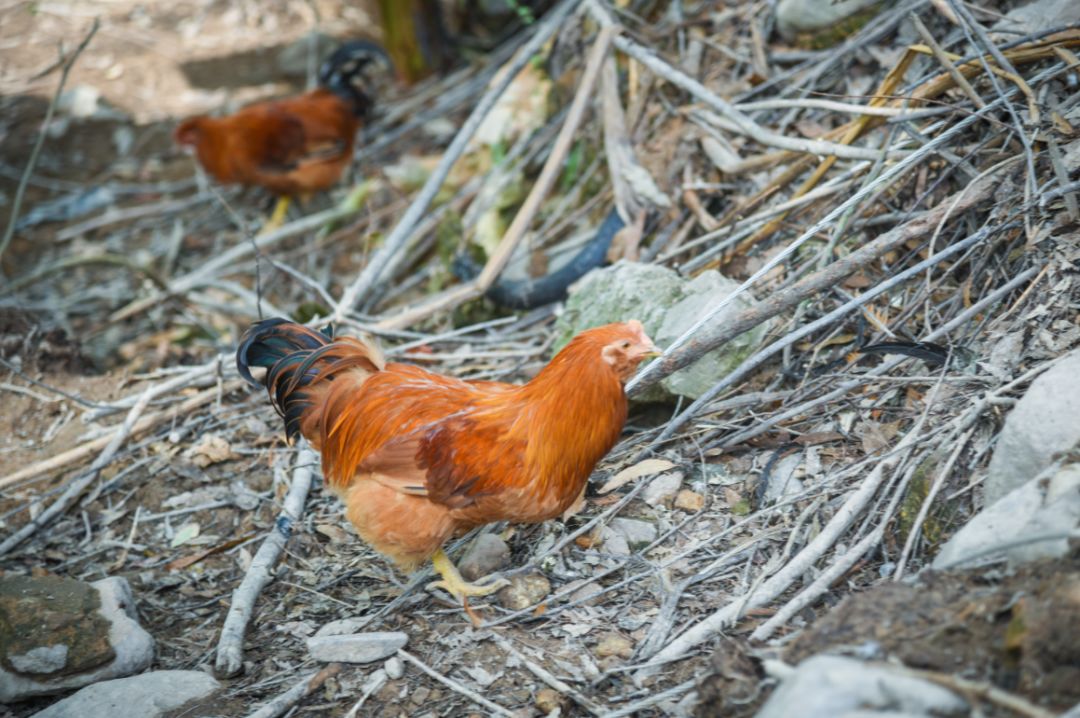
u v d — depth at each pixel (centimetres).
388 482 323
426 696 312
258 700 321
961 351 360
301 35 1019
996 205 379
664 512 365
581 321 443
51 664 334
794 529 332
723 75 559
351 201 717
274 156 719
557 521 373
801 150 448
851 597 270
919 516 311
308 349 377
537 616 334
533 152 644
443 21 905
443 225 625
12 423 503
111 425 493
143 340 630
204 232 765
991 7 465
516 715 297
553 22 598
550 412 309
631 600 335
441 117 822
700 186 507
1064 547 252
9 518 445
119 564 411
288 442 373
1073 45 402
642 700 290
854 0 514
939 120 426
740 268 455
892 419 362
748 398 384
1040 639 226
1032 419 294
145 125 900
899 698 216
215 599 385
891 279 360
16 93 941
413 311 512
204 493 442
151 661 349
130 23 1062
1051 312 341
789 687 228
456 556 375
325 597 370
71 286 703
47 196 822
